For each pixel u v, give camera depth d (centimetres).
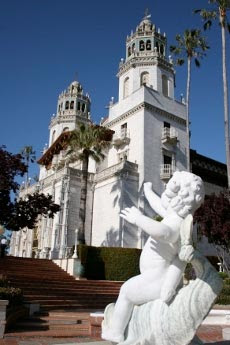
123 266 2333
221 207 2156
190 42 3141
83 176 2814
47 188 3634
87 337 909
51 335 913
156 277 332
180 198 344
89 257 2334
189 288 317
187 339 304
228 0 2786
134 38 4131
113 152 3772
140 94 3650
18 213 1440
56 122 5209
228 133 2520
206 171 4106
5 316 902
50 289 1620
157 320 316
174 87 4106
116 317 340
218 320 966
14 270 1912
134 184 3269
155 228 318
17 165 1381
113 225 3111
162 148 3553
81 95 5378
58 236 3073
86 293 1702
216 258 3055
